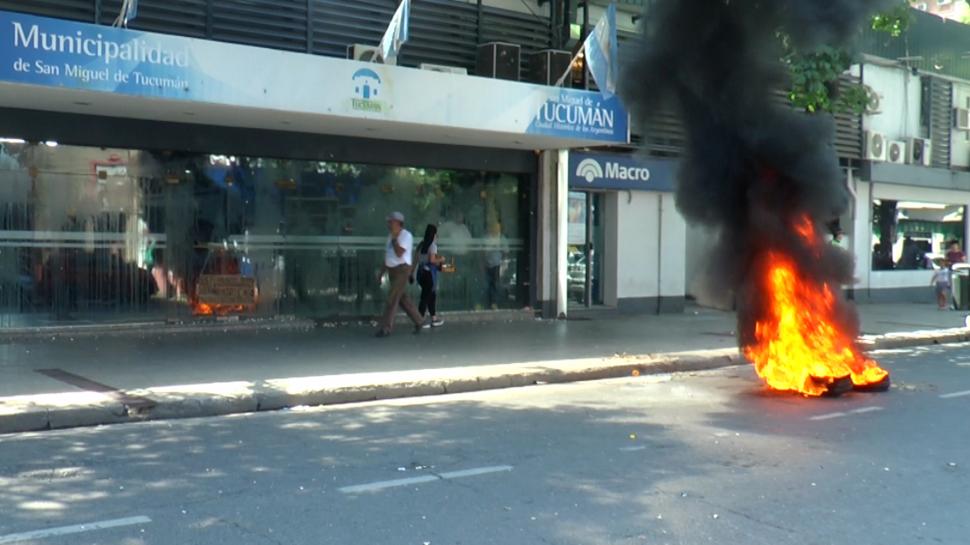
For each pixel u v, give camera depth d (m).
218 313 14.78
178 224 14.40
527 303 17.86
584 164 18.12
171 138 14.01
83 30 11.20
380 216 16.33
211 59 12.05
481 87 14.34
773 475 7.23
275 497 6.55
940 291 22.22
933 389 11.47
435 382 11.02
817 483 6.99
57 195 13.43
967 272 21.69
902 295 24.70
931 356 15.07
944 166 25.31
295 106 12.70
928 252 25.44
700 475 7.22
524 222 17.78
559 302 17.89
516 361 12.64
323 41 15.01
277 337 14.23
